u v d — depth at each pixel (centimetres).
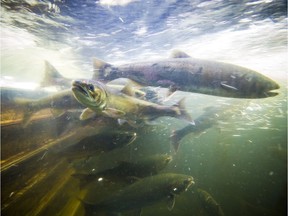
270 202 177
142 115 72
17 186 73
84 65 314
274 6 146
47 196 83
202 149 425
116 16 159
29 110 87
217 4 145
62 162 105
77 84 52
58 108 91
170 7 146
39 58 310
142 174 102
